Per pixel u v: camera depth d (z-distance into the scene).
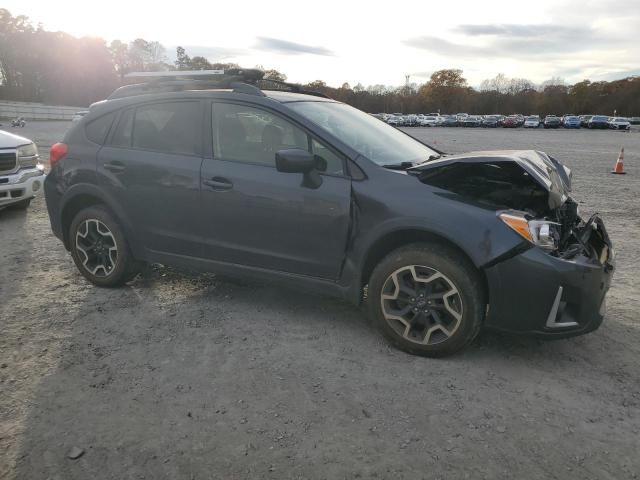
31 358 3.39
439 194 3.33
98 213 4.48
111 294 4.51
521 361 3.42
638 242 6.54
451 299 3.31
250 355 3.46
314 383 3.13
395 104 113.31
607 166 16.91
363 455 2.51
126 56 97.12
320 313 4.14
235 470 2.41
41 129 33.53
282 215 3.71
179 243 4.19
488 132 51.38
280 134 3.80
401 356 3.47
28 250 5.77
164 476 2.38
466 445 2.59
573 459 2.50
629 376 3.26
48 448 2.54
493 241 3.12
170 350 3.52
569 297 3.13
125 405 2.90
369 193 3.45
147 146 4.29
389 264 3.44
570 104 104.81
